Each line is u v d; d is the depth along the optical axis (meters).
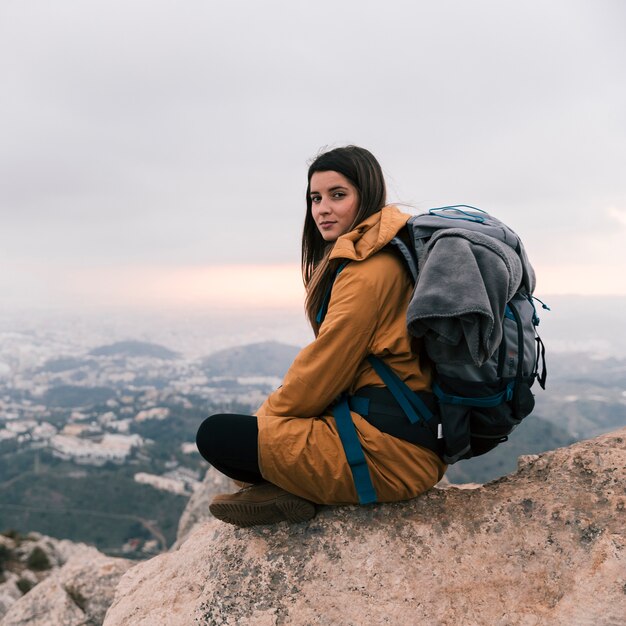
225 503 2.69
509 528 2.49
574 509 2.46
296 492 2.57
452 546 2.50
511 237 2.36
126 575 3.45
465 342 2.20
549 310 2.63
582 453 2.74
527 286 2.44
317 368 2.37
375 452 2.41
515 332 2.32
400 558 2.49
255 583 2.57
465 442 2.43
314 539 2.64
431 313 2.11
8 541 24.69
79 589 6.03
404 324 2.38
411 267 2.35
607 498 2.46
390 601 2.37
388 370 2.45
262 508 2.66
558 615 2.12
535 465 2.85
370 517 2.67
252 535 2.77
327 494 2.53
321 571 2.53
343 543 2.59
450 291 2.11
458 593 2.33
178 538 8.05
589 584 2.16
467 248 2.17
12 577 20.17
